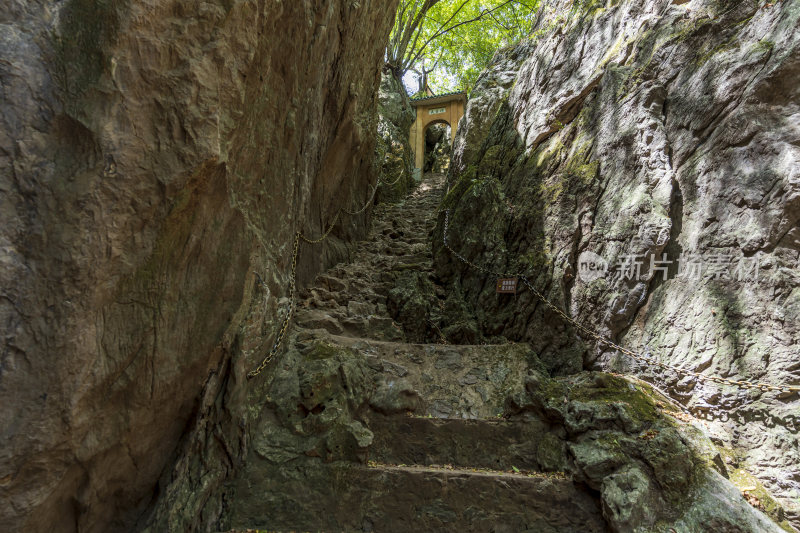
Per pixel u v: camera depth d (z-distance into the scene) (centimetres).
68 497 220
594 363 400
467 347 438
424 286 561
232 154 268
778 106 329
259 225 328
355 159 687
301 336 411
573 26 604
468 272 547
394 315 525
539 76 633
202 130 222
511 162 623
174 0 211
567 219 457
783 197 306
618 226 407
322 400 341
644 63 449
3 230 177
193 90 218
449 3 1580
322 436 318
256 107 286
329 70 468
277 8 277
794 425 285
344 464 309
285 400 339
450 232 594
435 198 1016
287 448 316
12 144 179
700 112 379
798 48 320
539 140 577
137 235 213
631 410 315
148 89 206
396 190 1030
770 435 291
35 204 184
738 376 311
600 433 310
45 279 186
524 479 298
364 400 360
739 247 327
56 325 188
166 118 212
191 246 248
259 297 329
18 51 181
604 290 403
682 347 344
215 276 273
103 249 198
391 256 685
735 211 335
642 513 260
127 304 220
